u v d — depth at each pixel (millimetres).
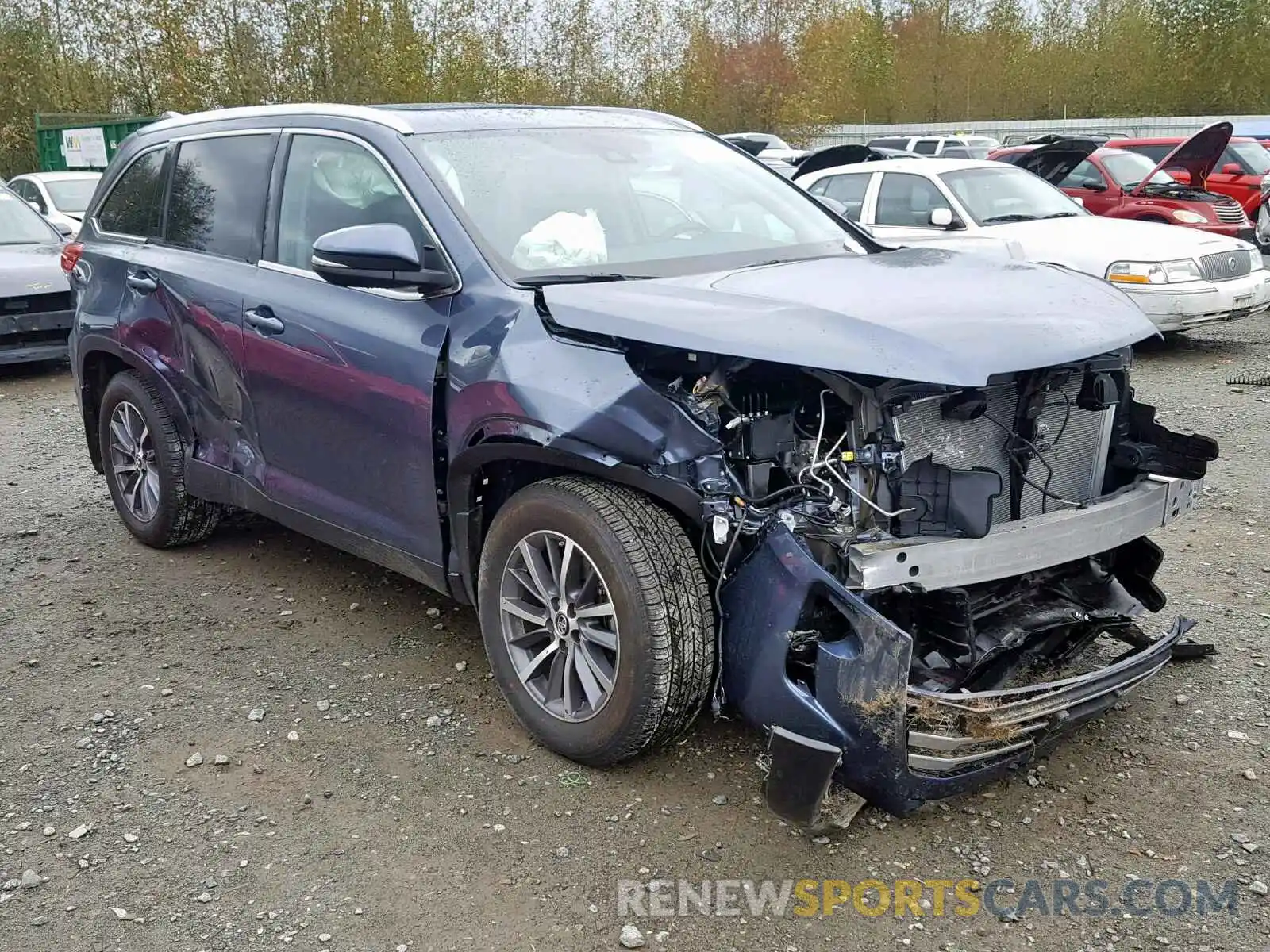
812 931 2686
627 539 3018
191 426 4785
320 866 2947
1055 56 40375
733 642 2977
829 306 3039
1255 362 9328
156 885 2883
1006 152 14250
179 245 4766
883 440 2893
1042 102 40719
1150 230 9539
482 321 3383
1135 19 39375
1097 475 3514
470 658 4121
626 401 2988
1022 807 3162
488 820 3123
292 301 4031
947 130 32094
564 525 3162
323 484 4074
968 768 2867
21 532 5617
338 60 22281
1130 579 3664
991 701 2822
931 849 2986
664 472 2957
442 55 23812
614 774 3330
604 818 3121
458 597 3715
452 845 3021
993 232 9578
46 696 3889
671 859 2949
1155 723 3586
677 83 29094
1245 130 22781
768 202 4344
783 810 2830
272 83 22562
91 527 5684
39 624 4480
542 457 3184
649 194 4062
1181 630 3404
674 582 3010
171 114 5293
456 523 3559
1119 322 3189
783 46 29594
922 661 3045
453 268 3529
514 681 3471
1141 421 3613
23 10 26906
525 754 3453
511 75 24875
